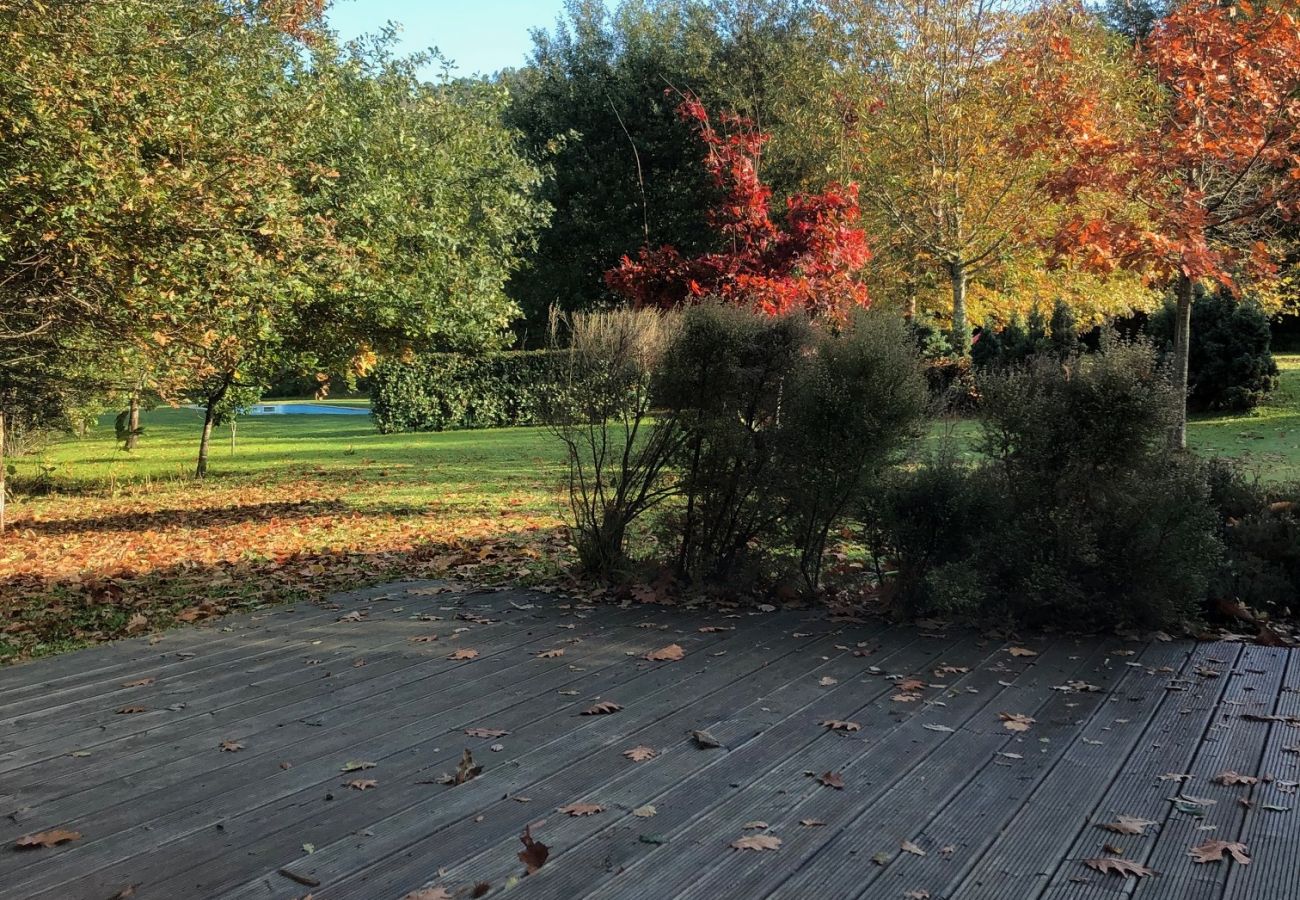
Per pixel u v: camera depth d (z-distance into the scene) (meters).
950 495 5.26
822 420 5.66
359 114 13.00
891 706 3.92
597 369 6.42
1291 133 9.24
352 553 8.56
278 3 11.35
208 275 8.44
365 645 5.11
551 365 6.65
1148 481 5.05
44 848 2.79
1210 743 3.41
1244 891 2.40
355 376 16.22
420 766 3.37
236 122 9.30
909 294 24.36
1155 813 2.86
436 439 22.02
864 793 3.06
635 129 29.58
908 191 21.23
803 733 3.62
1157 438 5.16
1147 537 4.95
